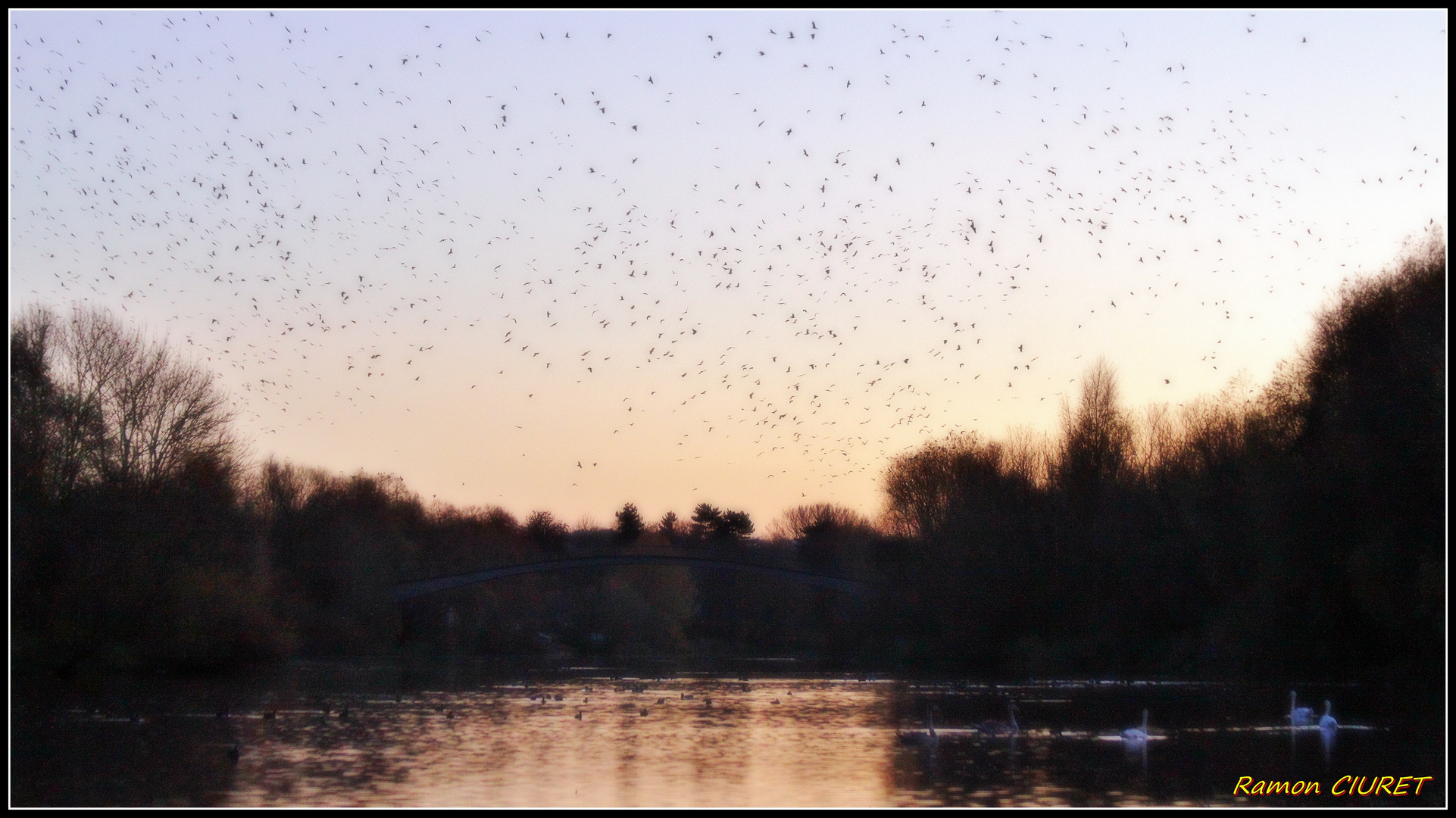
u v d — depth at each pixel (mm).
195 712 53781
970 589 91375
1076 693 65312
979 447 108625
